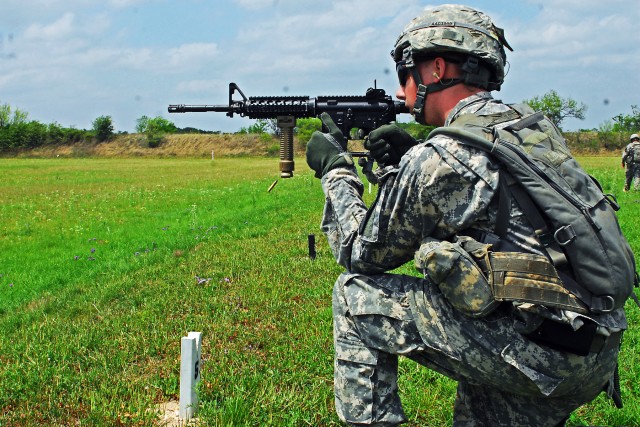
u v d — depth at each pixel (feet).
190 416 12.39
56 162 186.60
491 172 7.91
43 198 66.49
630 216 40.14
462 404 9.62
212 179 96.12
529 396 8.66
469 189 8.00
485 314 7.91
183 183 88.28
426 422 12.27
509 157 7.85
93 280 25.27
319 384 13.76
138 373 15.01
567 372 8.04
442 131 8.24
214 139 269.85
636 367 14.30
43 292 23.85
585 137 223.10
